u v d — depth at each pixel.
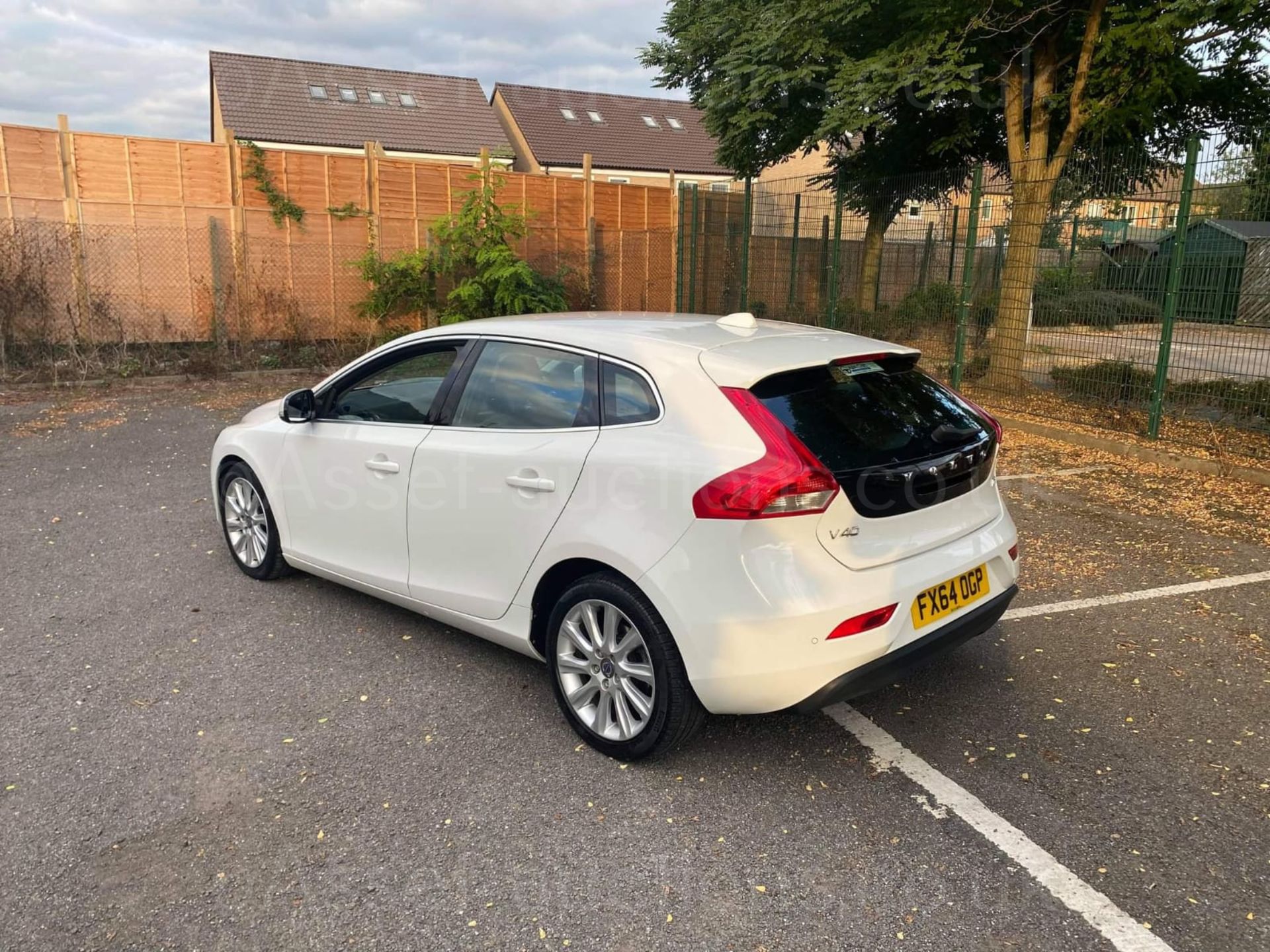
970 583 3.18
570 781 3.03
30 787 2.96
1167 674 3.80
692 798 2.92
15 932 2.31
